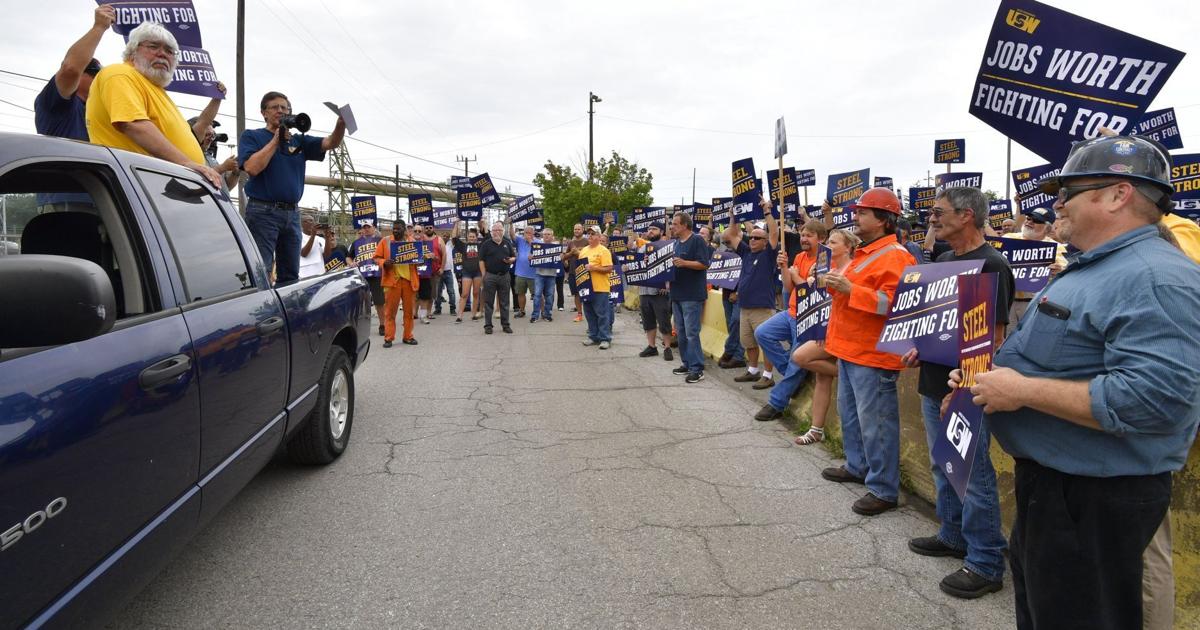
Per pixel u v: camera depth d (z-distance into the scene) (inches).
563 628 104.4
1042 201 291.6
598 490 162.4
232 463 108.0
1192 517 102.4
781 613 110.0
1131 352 64.5
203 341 99.2
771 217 284.8
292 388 141.3
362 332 201.6
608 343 387.9
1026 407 74.0
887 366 148.5
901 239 310.5
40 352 68.7
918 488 163.6
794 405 228.5
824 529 143.0
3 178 73.5
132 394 79.8
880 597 115.8
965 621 108.8
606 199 1294.3
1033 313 75.7
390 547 130.7
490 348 382.9
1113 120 123.7
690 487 165.6
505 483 165.9
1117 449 67.9
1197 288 64.1
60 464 67.1
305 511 147.3
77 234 94.1
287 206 208.1
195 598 111.7
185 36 182.1
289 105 205.8
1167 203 69.7
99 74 136.8
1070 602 70.2
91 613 74.0
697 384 290.2
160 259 96.3
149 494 83.9
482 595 113.7
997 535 115.9
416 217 516.4
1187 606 102.0
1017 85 134.8
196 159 154.9
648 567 124.4
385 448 192.2
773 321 246.5
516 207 636.1
